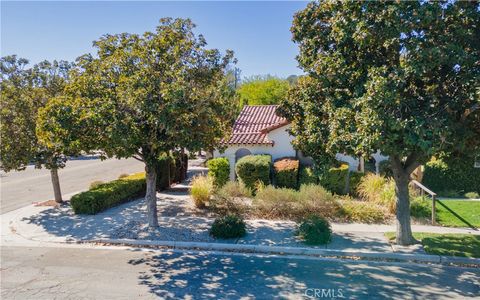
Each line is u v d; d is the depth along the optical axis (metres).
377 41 7.30
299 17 8.59
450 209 12.73
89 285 7.23
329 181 15.77
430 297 6.60
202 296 6.74
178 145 9.26
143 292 6.90
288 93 10.16
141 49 9.30
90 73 9.59
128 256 8.96
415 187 15.03
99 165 31.84
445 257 8.33
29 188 20.06
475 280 7.32
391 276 7.58
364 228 10.84
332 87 8.38
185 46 9.57
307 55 8.67
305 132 9.15
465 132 7.27
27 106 12.77
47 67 13.59
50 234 10.77
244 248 9.37
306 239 9.51
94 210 12.87
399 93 6.94
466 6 6.77
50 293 6.86
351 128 7.53
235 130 20.00
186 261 8.59
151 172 10.74
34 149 12.98
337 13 7.74
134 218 12.23
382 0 6.90
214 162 17.02
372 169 18.78
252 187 15.83
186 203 14.57
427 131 6.57
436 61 6.70
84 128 8.73
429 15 6.54
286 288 7.06
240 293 6.86
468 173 16.05
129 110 8.78
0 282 7.39
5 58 13.05
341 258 8.72
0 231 11.30
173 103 8.09
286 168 16.41
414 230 10.53
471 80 6.77
